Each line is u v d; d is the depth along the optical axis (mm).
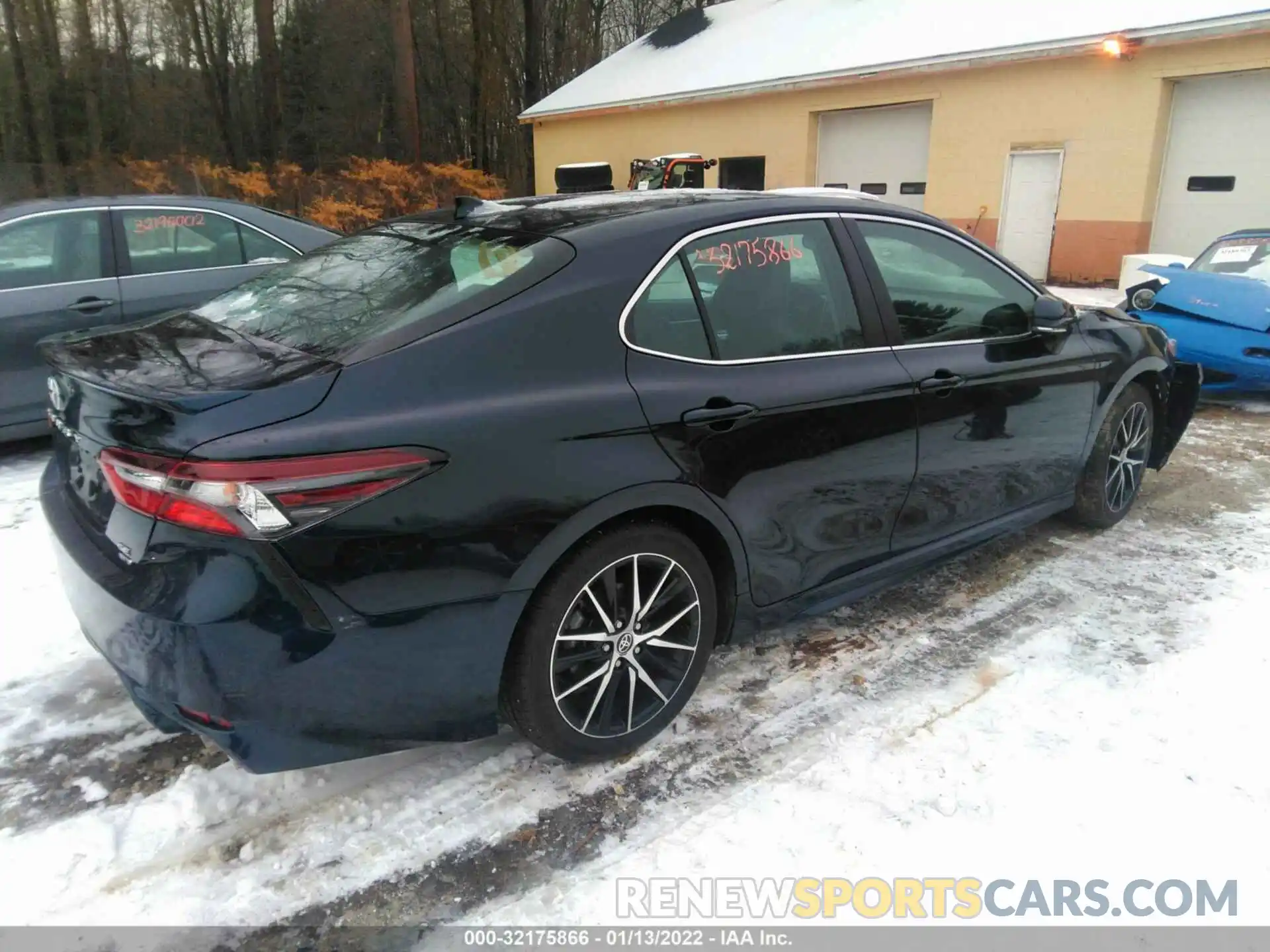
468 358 2199
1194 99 12867
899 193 16734
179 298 5562
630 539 2426
